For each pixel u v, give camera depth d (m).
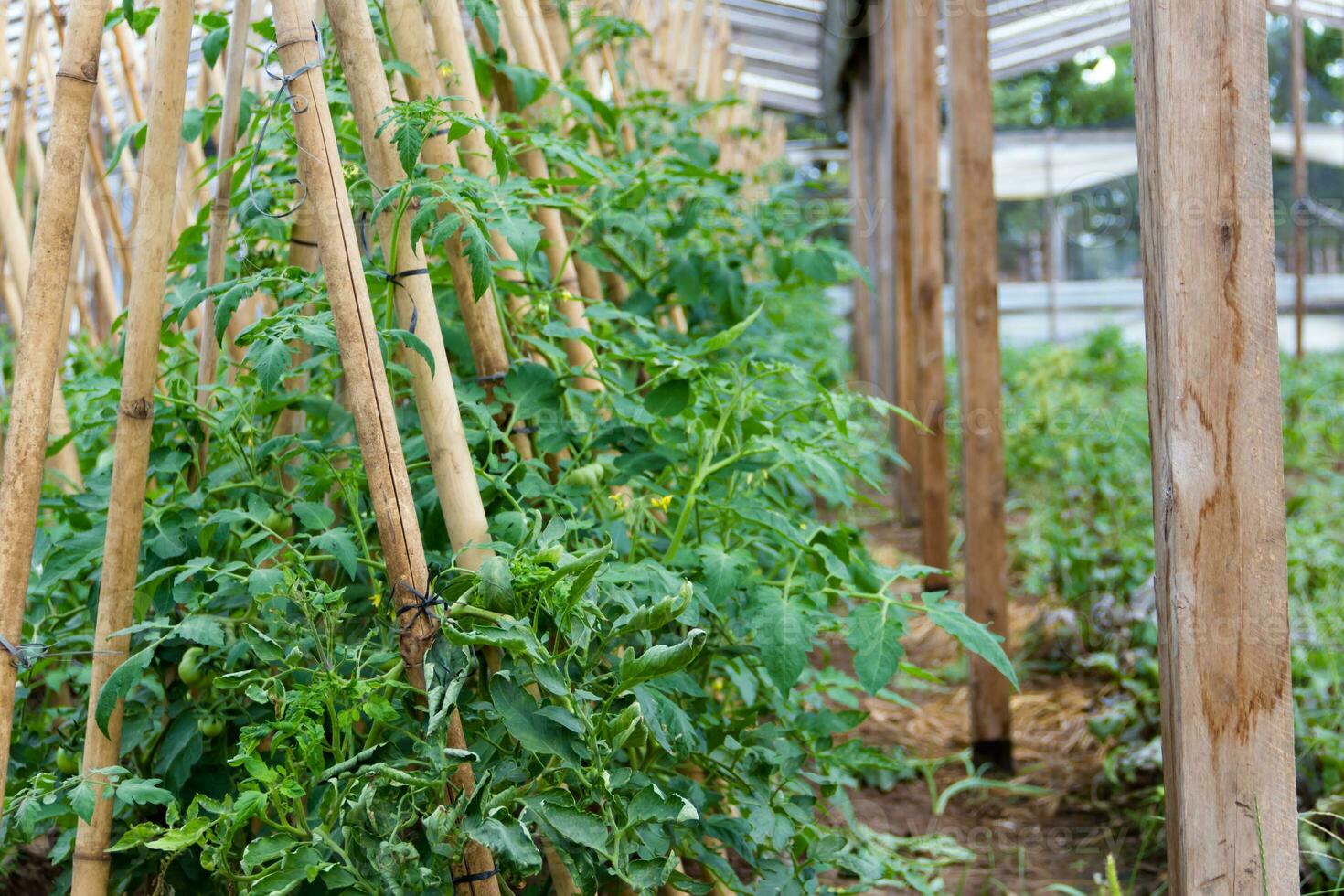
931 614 1.56
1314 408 8.55
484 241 1.32
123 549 1.41
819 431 2.07
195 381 1.98
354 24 1.40
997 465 3.19
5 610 1.28
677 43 4.94
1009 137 15.43
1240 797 1.36
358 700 1.25
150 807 1.53
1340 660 3.00
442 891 1.24
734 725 1.73
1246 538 1.34
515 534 1.43
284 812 1.25
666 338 2.42
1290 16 8.27
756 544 1.85
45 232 1.28
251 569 1.48
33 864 1.92
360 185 1.58
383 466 1.28
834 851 1.71
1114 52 16.80
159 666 1.56
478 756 1.19
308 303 1.42
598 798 1.24
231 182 1.82
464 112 1.78
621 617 1.30
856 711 1.84
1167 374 1.35
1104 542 4.34
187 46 1.39
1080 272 20.75
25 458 1.28
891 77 5.68
